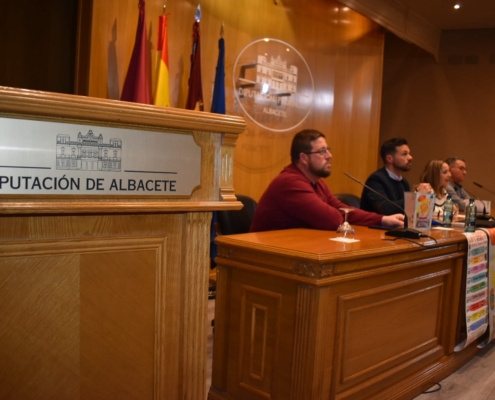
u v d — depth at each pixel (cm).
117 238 80
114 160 76
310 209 244
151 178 80
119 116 74
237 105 405
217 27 383
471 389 226
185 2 354
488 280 264
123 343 82
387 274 192
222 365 189
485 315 262
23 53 311
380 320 192
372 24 543
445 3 542
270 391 173
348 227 211
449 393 220
